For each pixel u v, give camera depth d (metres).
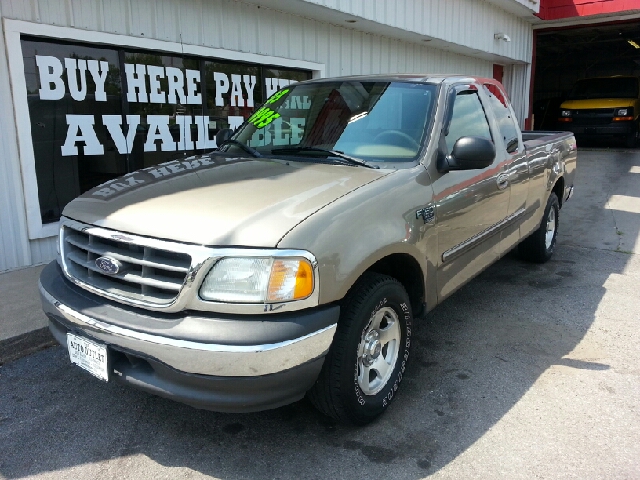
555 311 4.73
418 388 3.44
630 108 16.61
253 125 4.19
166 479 2.61
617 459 2.73
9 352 3.79
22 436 2.95
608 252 6.61
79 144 5.77
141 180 3.19
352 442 2.89
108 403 3.29
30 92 5.31
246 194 2.79
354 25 9.00
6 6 4.91
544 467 2.68
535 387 3.44
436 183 3.34
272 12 7.67
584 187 11.00
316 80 4.35
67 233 2.95
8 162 5.10
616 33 20.45
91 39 5.59
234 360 2.29
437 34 10.66
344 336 2.68
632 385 3.46
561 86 27.69
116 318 2.52
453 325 4.43
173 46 6.39
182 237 2.43
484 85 4.50
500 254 4.52
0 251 5.14
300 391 2.52
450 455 2.78
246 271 2.36
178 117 6.78
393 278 3.02
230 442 2.90
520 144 4.81
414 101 3.69
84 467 2.70
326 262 2.48
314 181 2.98
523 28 15.55
